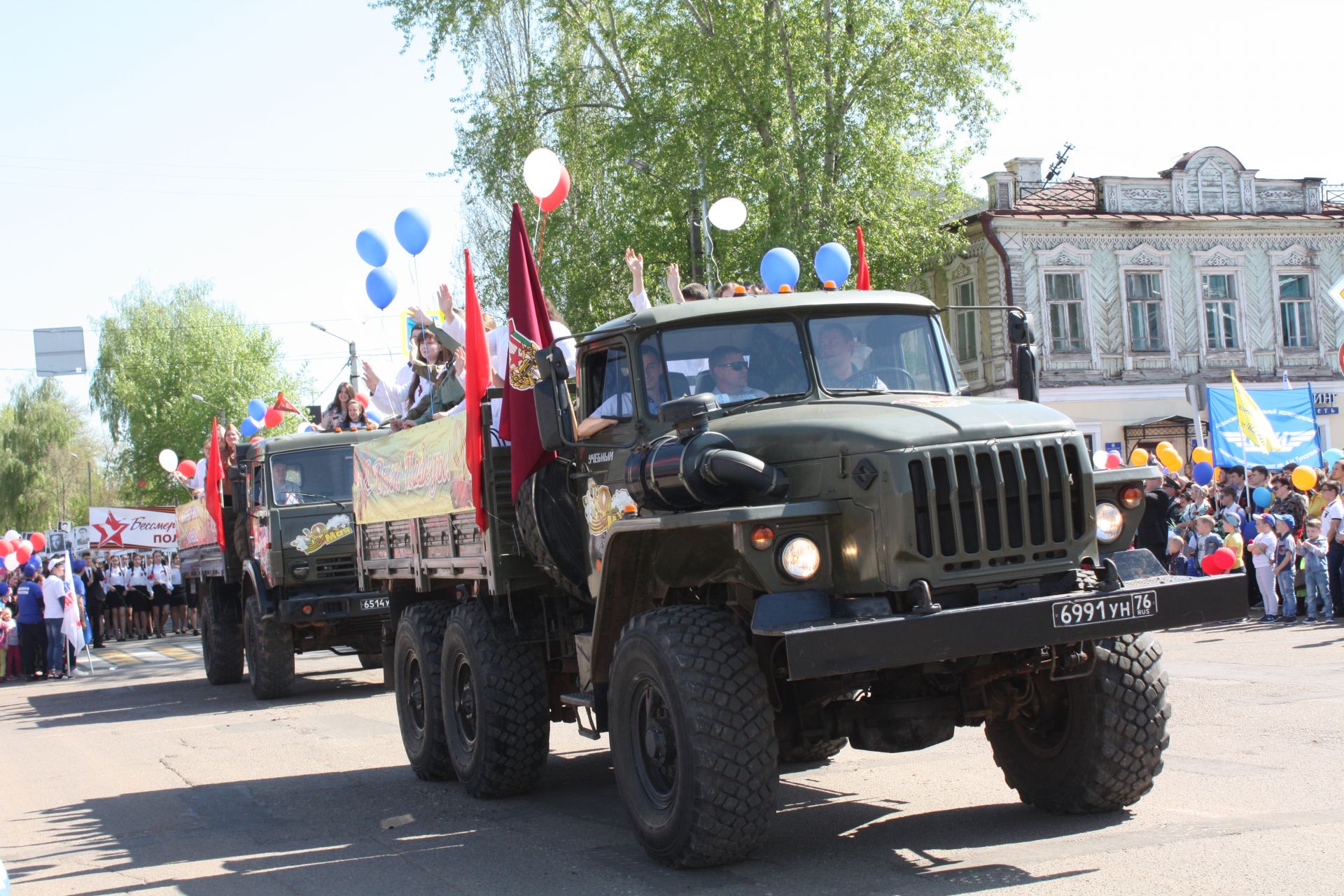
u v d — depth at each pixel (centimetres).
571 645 758
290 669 1493
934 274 3538
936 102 2800
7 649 2219
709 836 527
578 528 708
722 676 531
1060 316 3297
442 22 3141
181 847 703
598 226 2984
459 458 777
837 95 2825
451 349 943
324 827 732
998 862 530
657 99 2866
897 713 566
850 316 657
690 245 2800
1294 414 1858
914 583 515
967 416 545
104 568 3203
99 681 2014
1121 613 521
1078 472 546
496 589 737
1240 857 511
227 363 5922
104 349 6041
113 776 988
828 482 541
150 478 5922
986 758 788
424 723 862
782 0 2809
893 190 2827
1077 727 586
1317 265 3459
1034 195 3441
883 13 2794
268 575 1470
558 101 3070
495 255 3173
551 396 642
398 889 569
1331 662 1119
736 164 2791
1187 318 3384
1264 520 1554
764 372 635
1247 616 543
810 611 516
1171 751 766
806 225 2714
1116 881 488
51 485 6862
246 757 1037
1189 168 3425
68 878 645
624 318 666
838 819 641
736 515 512
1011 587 534
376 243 1062
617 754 591
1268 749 750
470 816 734
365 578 1082
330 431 1603
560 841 645
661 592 604
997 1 2862
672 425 609
